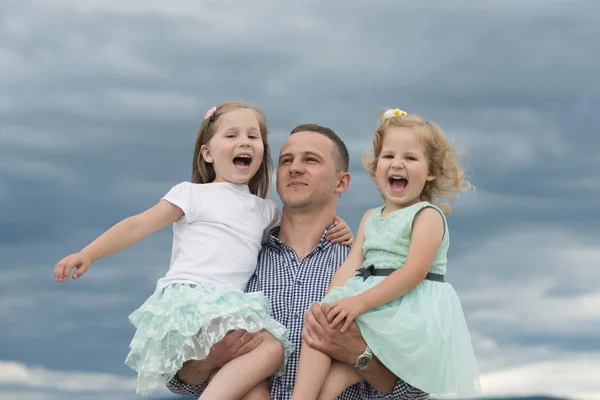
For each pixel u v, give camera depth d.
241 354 3.78
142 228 3.92
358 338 3.68
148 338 3.78
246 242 4.07
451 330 3.74
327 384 3.75
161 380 3.82
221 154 4.16
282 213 4.49
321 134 4.45
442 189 4.06
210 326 3.69
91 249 3.76
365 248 3.93
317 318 3.73
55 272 3.66
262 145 4.22
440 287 3.80
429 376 3.65
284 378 4.00
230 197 4.13
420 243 3.73
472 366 3.77
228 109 4.26
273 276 4.23
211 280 3.90
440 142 3.96
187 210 4.02
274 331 3.83
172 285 3.88
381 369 3.76
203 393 3.69
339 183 4.51
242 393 3.72
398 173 3.88
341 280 3.98
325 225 4.45
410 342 3.63
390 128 3.96
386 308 3.69
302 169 4.32
